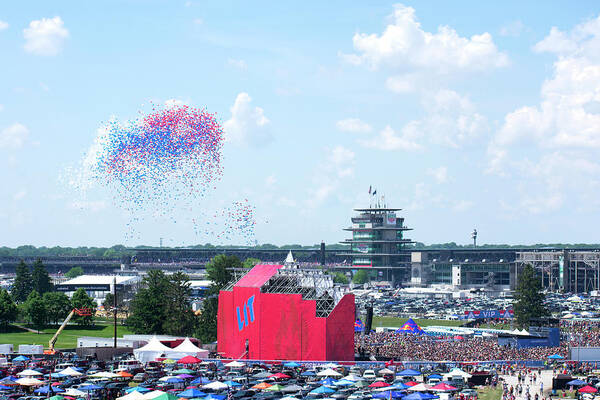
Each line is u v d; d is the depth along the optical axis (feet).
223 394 318.65
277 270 518.78
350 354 485.15
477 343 613.52
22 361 410.52
